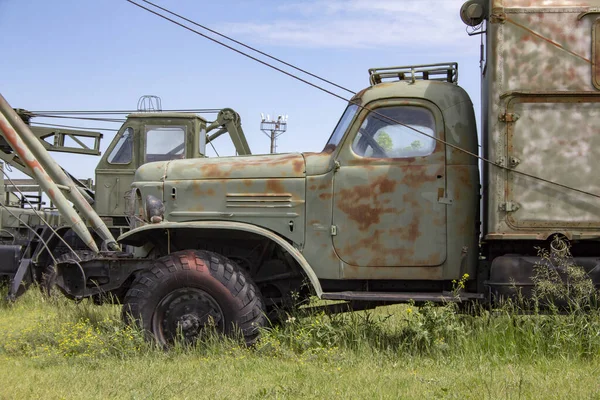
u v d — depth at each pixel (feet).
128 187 36.27
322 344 18.35
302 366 16.40
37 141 23.00
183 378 15.24
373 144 19.49
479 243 19.53
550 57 18.19
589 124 18.06
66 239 33.65
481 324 18.39
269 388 14.21
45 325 21.57
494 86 18.31
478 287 19.40
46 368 16.98
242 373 15.78
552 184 18.03
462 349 17.47
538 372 15.40
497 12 18.30
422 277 19.08
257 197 20.01
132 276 20.52
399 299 18.31
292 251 18.89
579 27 18.16
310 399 13.28
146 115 36.58
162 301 18.76
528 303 17.85
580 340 17.04
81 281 20.17
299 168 19.88
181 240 20.88
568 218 17.98
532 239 18.06
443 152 19.11
